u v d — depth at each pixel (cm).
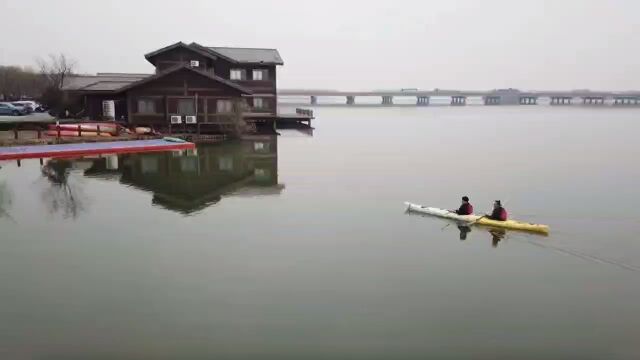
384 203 2023
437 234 1580
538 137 5253
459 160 3362
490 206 2011
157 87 3956
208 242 1478
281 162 3139
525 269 1280
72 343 906
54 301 1075
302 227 1650
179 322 982
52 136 3400
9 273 1232
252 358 859
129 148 3216
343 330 953
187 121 4047
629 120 8750
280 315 1011
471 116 10506
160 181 2419
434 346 898
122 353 874
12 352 875
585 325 980
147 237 1523
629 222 1752
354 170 2877
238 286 1155
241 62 4953
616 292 1141
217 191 2217
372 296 1103
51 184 2292
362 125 7269
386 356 864
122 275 1220
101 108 4547
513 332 950
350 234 1572
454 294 1118
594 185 2473
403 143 4500
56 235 1540
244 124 4388
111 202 1973
